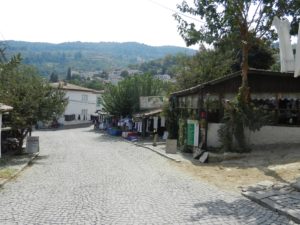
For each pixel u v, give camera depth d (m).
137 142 36.59
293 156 17.41
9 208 9.69
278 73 23.05
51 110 26.64
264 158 18.11
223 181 13.82
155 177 14.94
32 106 25.11
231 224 8.10
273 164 16.20
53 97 26.73
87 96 86.06
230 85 23.69
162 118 41.75
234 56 36.03
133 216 8.80
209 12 19.73
